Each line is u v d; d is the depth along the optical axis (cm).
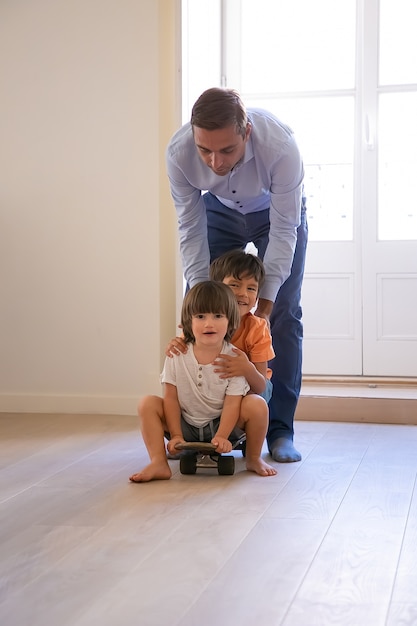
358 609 153
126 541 196
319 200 478
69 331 406
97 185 402
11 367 412
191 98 407
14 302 411
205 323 258
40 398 409
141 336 401
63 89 402
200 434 274
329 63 474
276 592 162
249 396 271
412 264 467
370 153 470
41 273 408
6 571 175
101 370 404
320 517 217
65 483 257
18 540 198
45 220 406
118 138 399
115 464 286
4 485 255
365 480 261
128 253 400
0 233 411
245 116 237
